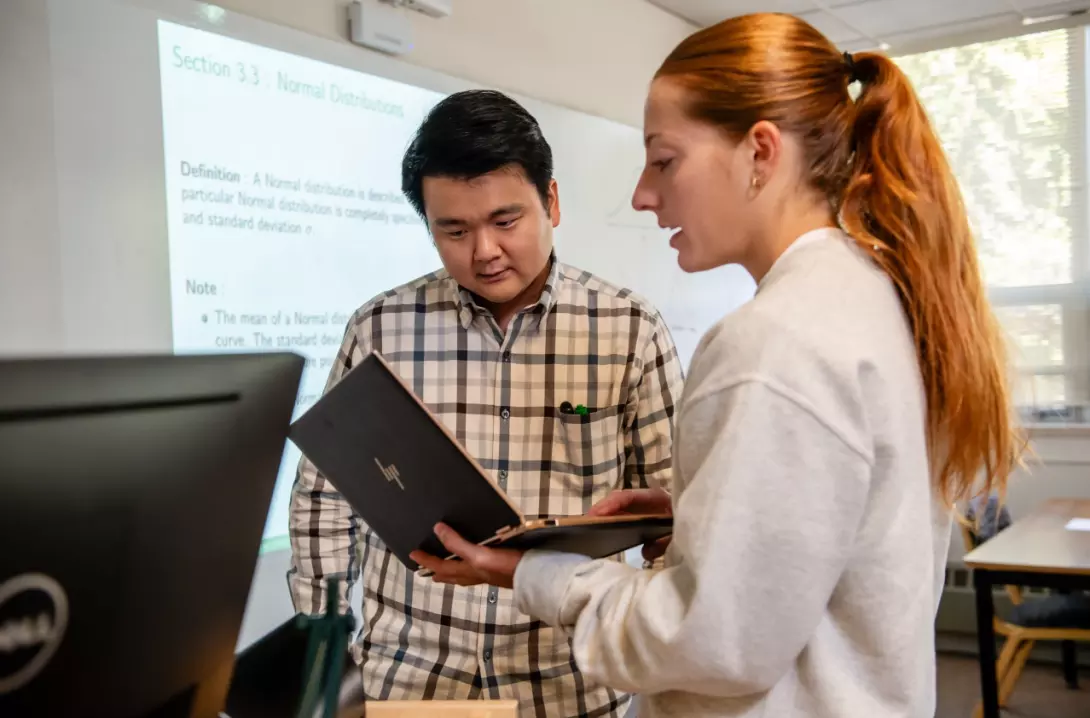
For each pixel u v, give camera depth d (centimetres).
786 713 81
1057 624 313
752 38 86
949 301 84
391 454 91
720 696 82
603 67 350
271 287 219
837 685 79
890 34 423
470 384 144
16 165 167
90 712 49
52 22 172
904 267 84
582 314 145
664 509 114
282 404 63
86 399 47
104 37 181
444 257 134
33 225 169
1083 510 347
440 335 146
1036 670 389
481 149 123
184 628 56
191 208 200
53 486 46
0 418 43
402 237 257
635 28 371
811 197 88
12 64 166
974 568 268
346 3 239
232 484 58
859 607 79
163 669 55
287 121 222
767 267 90
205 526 56
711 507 75
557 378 143
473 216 127
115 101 183
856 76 93
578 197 331
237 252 211
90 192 179
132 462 50
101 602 49
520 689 136
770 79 84
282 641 79
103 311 182
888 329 81
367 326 149
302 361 65
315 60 229
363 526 153
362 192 244
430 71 263
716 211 88
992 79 427
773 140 84
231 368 58
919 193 85
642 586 82
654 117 89
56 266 173
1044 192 421
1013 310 429
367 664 141
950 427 85
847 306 79
